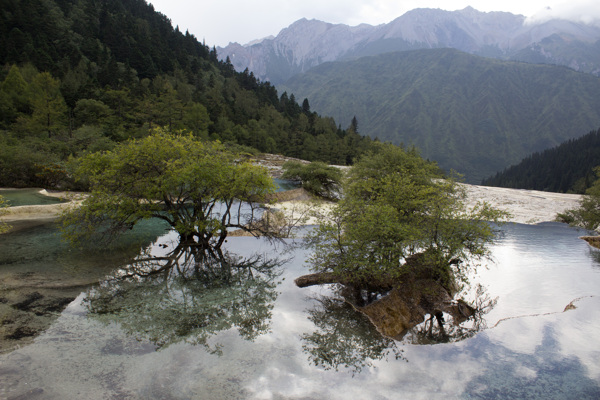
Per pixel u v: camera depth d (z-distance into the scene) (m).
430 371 8.62
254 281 14.69
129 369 8.05
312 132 146.38
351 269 13.32
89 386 7.36
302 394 7.50
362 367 8.70
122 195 16.70
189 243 19.84
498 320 11.67
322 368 8.57
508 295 13.96
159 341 9.45
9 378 7.46
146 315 11.00
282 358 8.90
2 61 102.69
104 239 20.19
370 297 13.17
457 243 13.10
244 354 8.99
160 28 195.38
